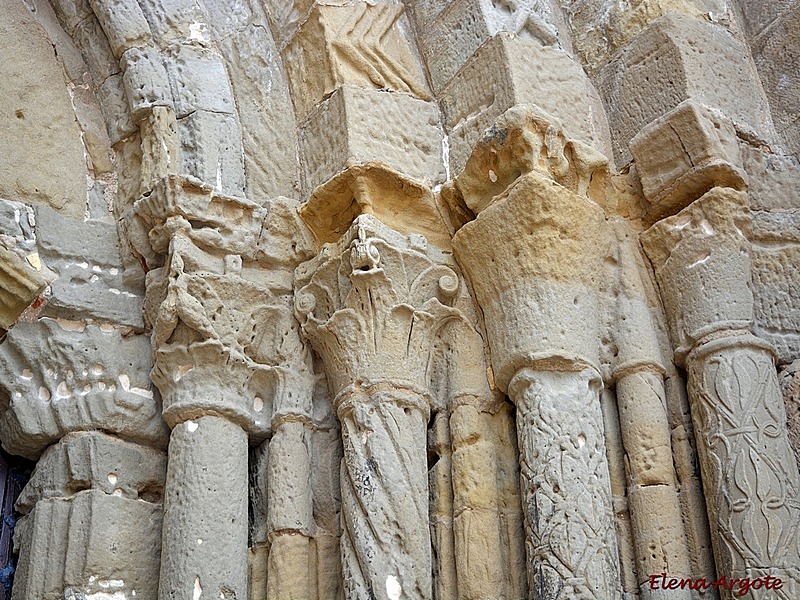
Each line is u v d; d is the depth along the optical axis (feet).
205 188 13.23
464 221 13.35
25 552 12.64
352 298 12.71
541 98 13.66
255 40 14.61
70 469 12.74
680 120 13.15
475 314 13.00
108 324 13.53
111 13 14.29
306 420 12.94
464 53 14.28
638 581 11.71
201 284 12.92
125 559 12.45
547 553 11.30
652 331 12.71
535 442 11.81
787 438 11.82
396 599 11.50
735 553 11.28
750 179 13.50
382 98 13.93
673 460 12.18
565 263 12.50
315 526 12.64
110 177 14.33
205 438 12.59
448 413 12.64
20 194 13.62
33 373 13.23
